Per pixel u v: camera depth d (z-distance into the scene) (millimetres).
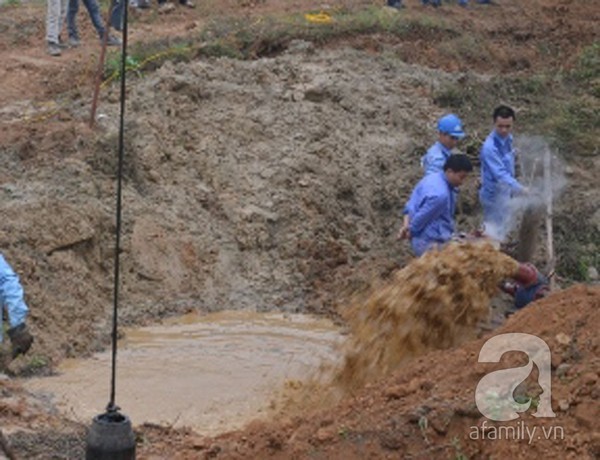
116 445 15594
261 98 37875
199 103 37125
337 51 42688
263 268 32812
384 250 33938
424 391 16734
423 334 20625
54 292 29297
